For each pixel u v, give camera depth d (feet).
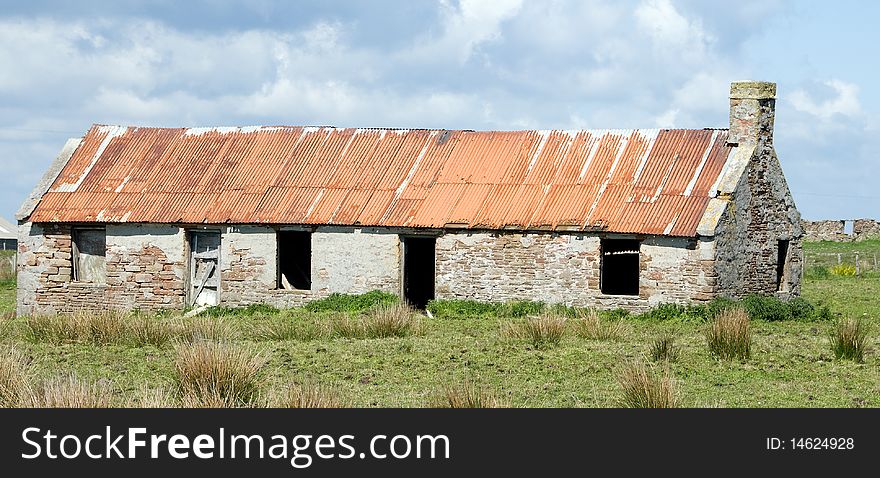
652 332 90.38
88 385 58.08
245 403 57.26
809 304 103.86
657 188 107.65
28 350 80.07
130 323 86.12
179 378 61.52
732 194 104.88
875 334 89.10
